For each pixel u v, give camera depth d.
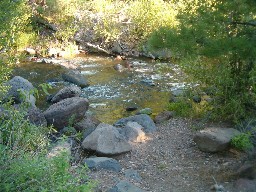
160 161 6.23
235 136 6.36
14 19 7.35
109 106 9.10
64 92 9.12
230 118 7.54
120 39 13.39
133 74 11.27
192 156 6.38
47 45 13.34
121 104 9.22
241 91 7.39
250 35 5.36
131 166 6.08
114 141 6.51
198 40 5.77
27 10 13.48
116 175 5.70
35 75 10.95
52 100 9.16
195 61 7.64
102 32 13.38
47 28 14.34
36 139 4.88
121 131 7.16
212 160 6.20
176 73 11.26
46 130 6.22
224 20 5.52
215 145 6.34
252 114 7.23
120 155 6.44
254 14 5.45
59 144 5.57
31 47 13.09
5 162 3.75
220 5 5.53
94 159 6.00
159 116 8.16
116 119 8.38
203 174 5.76
